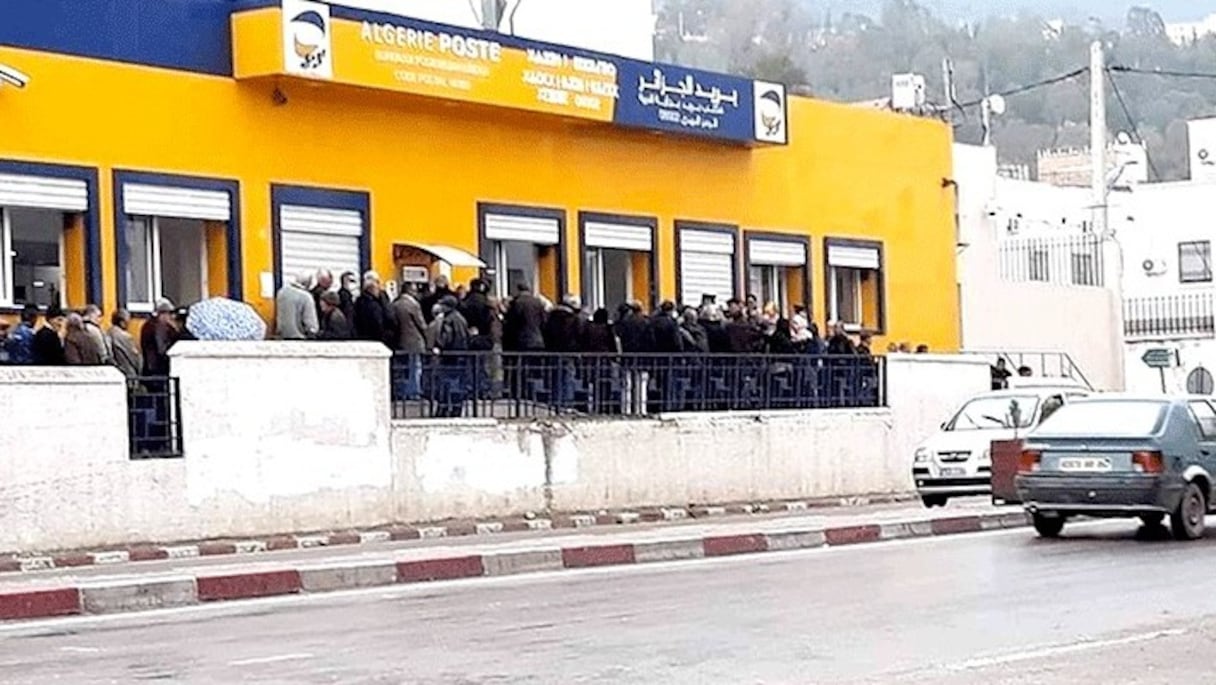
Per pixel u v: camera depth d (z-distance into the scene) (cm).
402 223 2941
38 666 1304
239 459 2333
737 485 2998
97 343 2295
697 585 1798
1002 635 1380
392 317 2595
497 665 1256
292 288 2575
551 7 3503
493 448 2631
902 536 2422
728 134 3441
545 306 2802
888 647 1320
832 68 7831
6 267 2502
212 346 2316
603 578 1912
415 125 2969
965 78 8181
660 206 3391
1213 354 5969
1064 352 4466
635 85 3244
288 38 2686
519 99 3017
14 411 2117
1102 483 2253
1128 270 6328
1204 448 2309
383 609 1647
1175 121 8394
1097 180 4791
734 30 7381
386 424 2495
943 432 3014
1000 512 2625
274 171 2772
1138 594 1650
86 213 2556
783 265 3684
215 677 1224
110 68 2588
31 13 2505
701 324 3050
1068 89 8388
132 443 2242
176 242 2695
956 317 4106
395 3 3112
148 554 2166
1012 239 5575
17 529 2114
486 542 2281
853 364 3262
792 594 1689
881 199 3906
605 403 2819
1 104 2464
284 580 1830
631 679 1184
